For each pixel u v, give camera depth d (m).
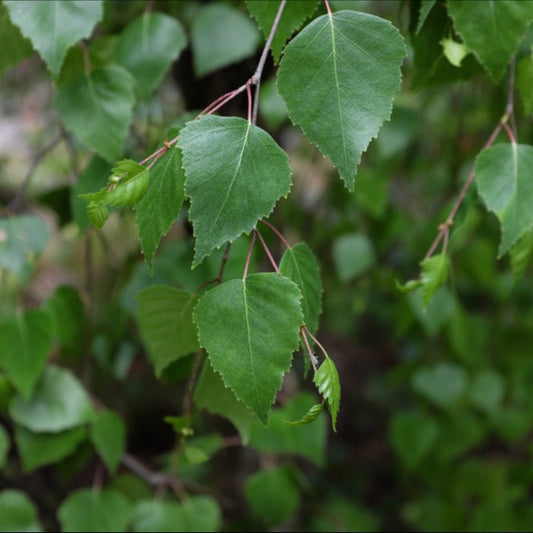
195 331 0.63
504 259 1.14
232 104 0.86
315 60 0.55
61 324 0.76
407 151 1.21
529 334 1.21
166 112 0.88
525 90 0.63
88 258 0.82
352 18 0.56
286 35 0.59
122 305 0.79
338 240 1.03
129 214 0.95
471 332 1.10
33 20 0.61
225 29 0.72
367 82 0.55
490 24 0.59
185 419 0.64
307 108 0.55
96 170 0.71
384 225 1.05
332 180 1.13
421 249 1.02
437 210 1.17
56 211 0.85
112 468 0.76
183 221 0.84
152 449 1.67
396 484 1.72
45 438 0.75
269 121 0.80
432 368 1.09
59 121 0.75
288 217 1.14
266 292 0.55
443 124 1.18
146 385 1.66
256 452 1.22
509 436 1.18
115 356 0.91
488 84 0.84
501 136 0.96
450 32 0.62
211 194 0.54
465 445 1.13
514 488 1.20
